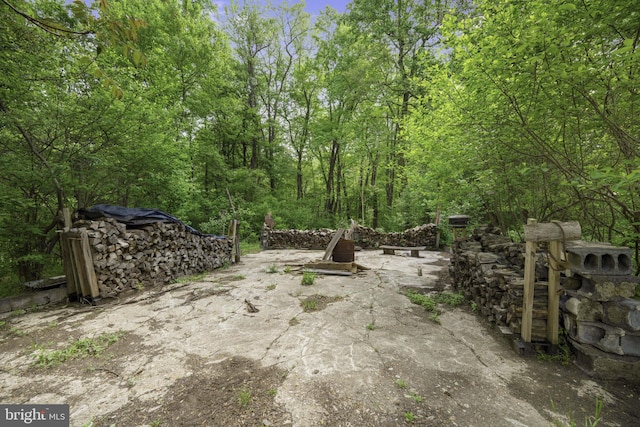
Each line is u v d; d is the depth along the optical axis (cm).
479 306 350
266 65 1741
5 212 405
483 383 205
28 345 265
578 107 257
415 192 1060
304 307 373
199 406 180
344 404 181
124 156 573
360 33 1296
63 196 489
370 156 1575
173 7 1037
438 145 482
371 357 242
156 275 480
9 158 385
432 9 1117
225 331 298
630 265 215
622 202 281
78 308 369
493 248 397
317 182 2212
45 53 392
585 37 223
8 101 383
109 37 153
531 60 222
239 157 1748
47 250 486
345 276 552
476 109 346
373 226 1711
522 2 253
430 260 758
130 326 310
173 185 788
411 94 1241
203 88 1225
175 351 254
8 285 478
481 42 279
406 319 332
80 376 215
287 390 196
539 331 248
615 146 282
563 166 289
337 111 1620
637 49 195
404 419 168
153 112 635
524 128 282
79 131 476
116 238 409
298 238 1059
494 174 384
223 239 679
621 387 199
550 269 242
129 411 176
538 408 178
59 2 401
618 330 210
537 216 401
